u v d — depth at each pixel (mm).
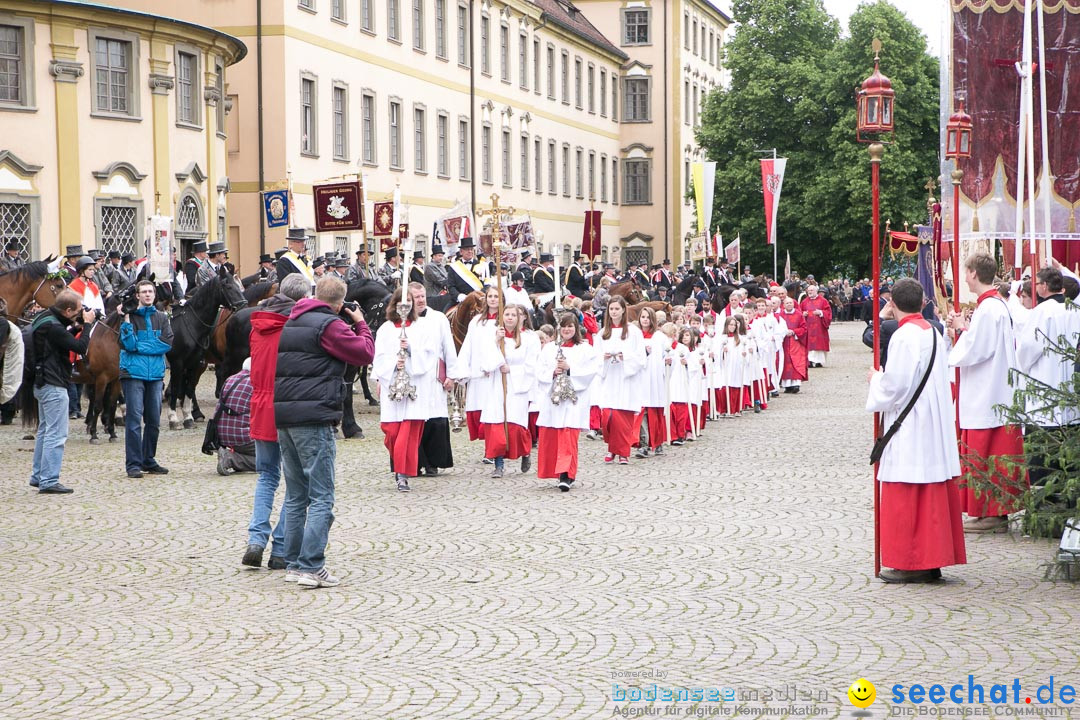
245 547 12086
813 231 61406
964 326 12992
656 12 78312
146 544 12234
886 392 10102
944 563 10109
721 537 12297
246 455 16688
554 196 67312
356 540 12312
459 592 10109
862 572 10703
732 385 24891
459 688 7641
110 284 26438
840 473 16656
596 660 8188
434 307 23391
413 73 50156
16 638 8906
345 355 10367
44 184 32031
